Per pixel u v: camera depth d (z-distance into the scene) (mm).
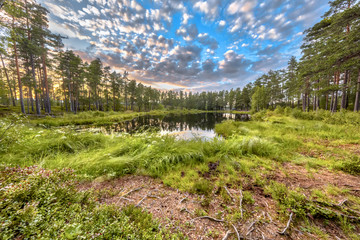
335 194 1959
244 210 1731
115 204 1806
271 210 1735
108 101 36438
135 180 2535
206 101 66562
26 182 1517
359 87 10844
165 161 3145
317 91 13148
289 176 2580
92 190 2045
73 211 1362
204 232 1439
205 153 3834
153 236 1278
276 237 1372
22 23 14922
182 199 1973
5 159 2834
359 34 8852
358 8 8383
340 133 5820
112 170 2709
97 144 4430
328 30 12312
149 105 50062
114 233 1191
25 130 4805
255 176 2574
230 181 2434
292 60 25781
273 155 3672
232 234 1409
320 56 11812
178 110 52375
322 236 1373
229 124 11195
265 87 37531
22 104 16016
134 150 3666
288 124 9211
